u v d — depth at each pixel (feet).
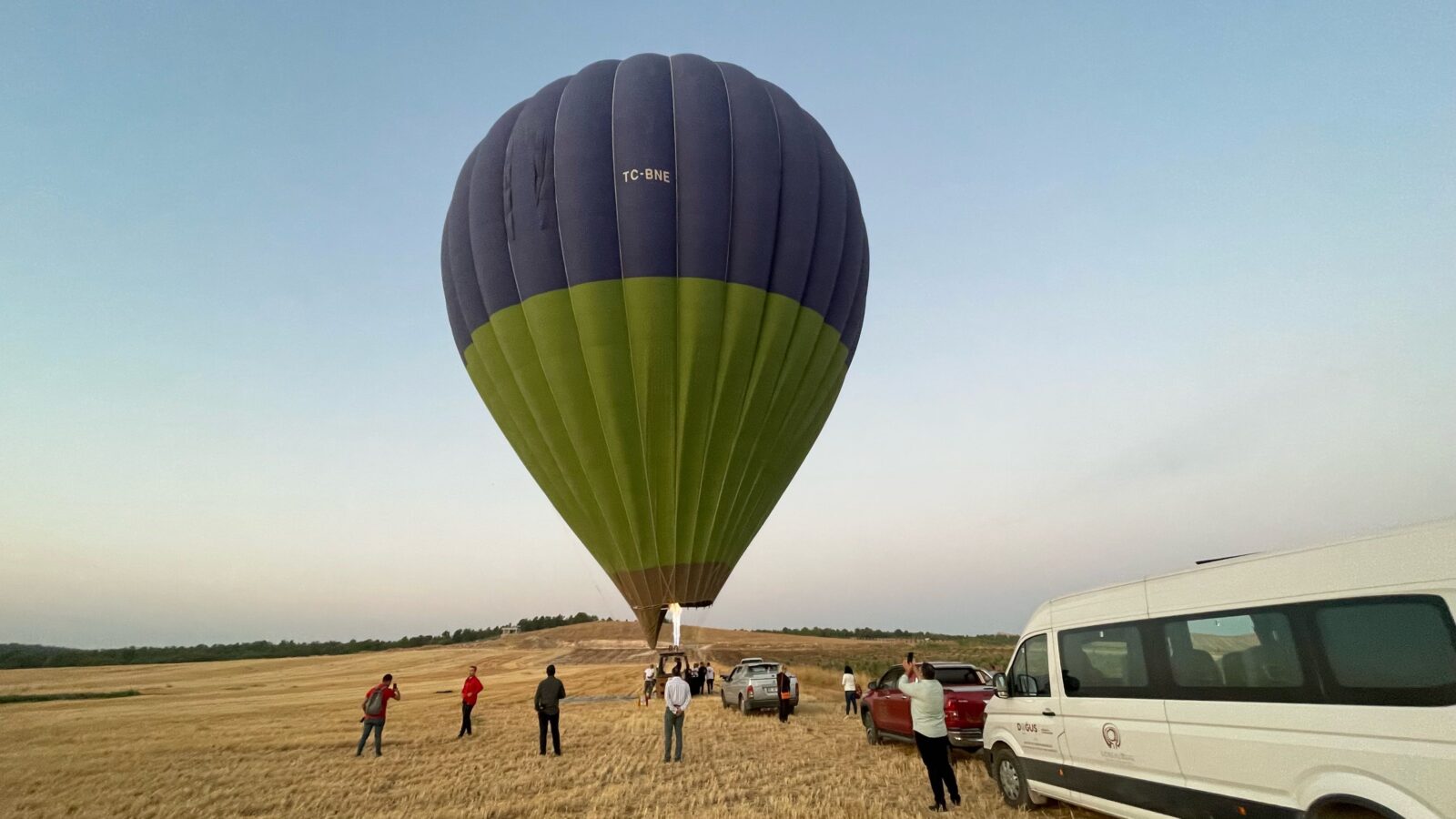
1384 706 16.33
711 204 67.36
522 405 69.92
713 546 67.67
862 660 162.09
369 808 32.30
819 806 29.66
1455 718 15.03
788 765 39.22
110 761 47.67
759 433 68.74
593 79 72.64
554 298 66.69
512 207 68.74
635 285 65.92
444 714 73.72
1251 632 19.69
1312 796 17.49
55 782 40.60
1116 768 23.65
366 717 47.42
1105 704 24.36
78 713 86.69
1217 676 20.49
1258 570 19.94
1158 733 22.02
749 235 68.23
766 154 70.13
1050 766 26.84
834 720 62.75
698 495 66.49
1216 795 20.06
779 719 61.87
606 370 65.46
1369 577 17.16
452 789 35.40
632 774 37.99
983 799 30.63
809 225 71.20
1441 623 15.58
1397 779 15.80
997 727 30.40
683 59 75.10
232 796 35.68
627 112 69.21
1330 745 17.17
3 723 74.13
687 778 36.29
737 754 43.50
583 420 66.28
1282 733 18.38
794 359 70.33
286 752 50.21
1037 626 28.78
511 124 74.43
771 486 71.72
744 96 72.74
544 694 45.39
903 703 42.29
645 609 67.41
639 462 65.87
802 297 71.10
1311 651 18.04
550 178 68.03
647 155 67.67
